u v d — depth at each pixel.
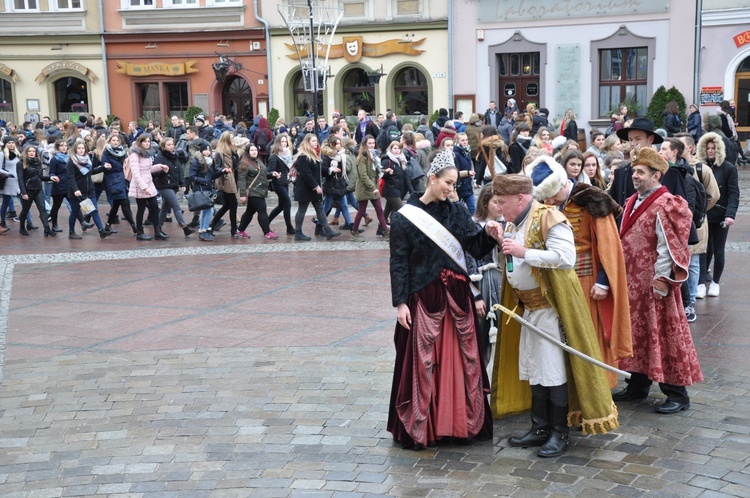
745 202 17.03
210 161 14.82
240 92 31.02
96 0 31.11
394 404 5.60
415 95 29.12
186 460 5.45
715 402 6.17
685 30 25.48
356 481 5.07
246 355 7.68
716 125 13.20
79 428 6.05
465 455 5.40
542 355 5.32
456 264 5.46
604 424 5.28
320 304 9.61
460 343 5.48
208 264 12.52
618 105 26.44
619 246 5.61
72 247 14.57
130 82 31.55
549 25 26.91
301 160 14.28
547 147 9.96
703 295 9.34
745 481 4.89
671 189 6.70
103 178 16.02
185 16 30.52
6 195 16.30
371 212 18.06
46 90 31.73
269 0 29.66
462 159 14.24
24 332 8.80
